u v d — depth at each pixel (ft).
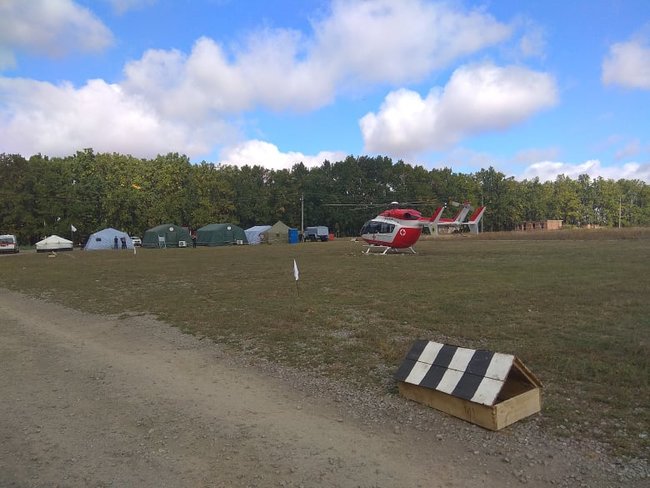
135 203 247.29
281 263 84.64
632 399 17.13
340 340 26.89
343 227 326.85
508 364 15.71
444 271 60.95
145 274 69.56
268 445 14.64
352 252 115.65
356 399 18.40
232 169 328.70
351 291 45.42
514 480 12.27
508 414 15.34
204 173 276.00
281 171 337.11
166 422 16.56
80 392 19.90
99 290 53.11
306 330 29.53
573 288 41.88
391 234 103.14
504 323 29.07
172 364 23.95
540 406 16.40
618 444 13.99
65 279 65.62
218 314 35.96
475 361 16.71
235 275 64.75
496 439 14.61
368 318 32.45
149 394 19.52
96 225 247.91
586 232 174.50
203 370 22.80
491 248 112.16
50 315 39.17
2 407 18.22
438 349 18.34
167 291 50.26
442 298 39.06
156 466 13.41
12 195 218.79
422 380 17.60
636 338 24.64
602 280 46.88
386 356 23.39
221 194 282.77
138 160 269.85
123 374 22.38
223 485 12.31
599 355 22.03
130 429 16.01
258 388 20.02
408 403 17.79
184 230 201.05
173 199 255.70
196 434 15.53
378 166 332.60
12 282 64.59
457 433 15.14
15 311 41.65
